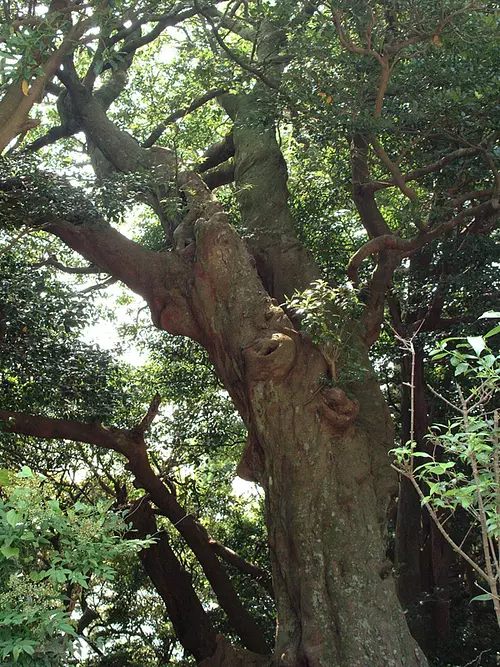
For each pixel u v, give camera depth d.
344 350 10.87
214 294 11.45
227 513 19.20
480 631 15.36
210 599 20.05
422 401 15.05
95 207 11.56
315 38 10.79
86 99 15.04
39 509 4.90
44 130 18.89
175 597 14.89
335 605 9.30
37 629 4.70
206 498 18.83
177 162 12.57
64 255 18.00
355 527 9.77
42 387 13.06
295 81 11.15
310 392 10.31
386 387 18.34
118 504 15.43
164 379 17.20
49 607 4.78
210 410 17.00
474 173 12.09
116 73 17.06
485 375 4.27
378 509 10.16
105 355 13.51
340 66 10.98
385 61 10.16
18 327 12.14
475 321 14.08
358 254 11.51
